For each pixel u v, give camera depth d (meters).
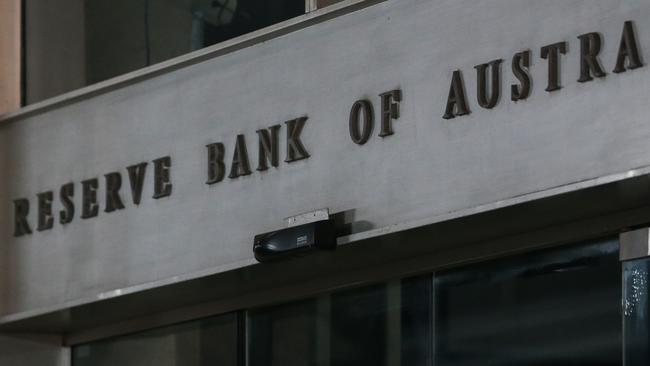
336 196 12.34
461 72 11.58
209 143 13.41
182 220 13.55
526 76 11.16
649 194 10.80
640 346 11.03
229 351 13.99
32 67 15.57
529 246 11.81
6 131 15.30
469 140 11.48
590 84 10.78
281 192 12.77
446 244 12.20
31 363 15.45
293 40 12.85
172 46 14.33
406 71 11.98
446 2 11.76
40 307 14.73
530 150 11.08
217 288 13.70
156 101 13.95
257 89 13.08
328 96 12.52
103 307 14.46
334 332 13.20
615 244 11.32
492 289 12.08
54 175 14.80
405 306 12.70
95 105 14.49
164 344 14.62
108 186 14.26
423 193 11.73
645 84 10.50
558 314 11.60
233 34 13.82
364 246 12.27
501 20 11.38
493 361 11.98
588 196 10.86
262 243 12.48
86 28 15.16
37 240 14.88
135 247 13.93
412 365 12.56
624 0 10.66
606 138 10.65
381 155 12.07
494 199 11.25
